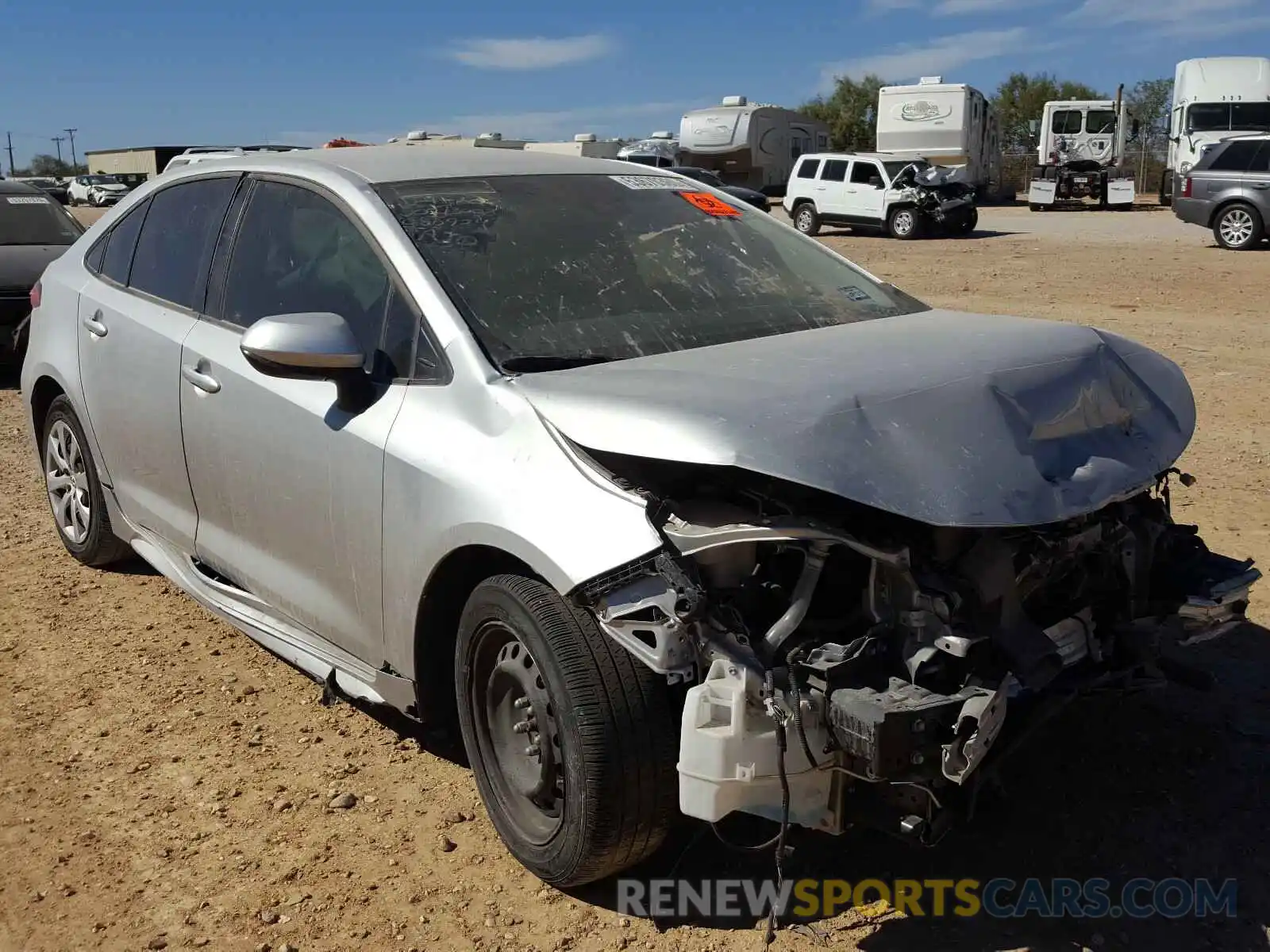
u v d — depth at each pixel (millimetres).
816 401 2807
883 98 33281
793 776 2689
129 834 3453
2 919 3090
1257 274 16547
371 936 2986
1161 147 48062
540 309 3443
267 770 3781
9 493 6891
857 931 2943
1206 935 2916
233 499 4047
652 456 2725
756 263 4066
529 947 2934
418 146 4418
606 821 2867
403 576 3283
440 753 3873
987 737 2590
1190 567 3330
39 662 4598
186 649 4711
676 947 2908
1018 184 49688
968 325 3678
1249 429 7672
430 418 3238
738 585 2812
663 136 41781
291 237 3979
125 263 4930
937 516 2629
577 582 2750
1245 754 3723
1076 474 2918
